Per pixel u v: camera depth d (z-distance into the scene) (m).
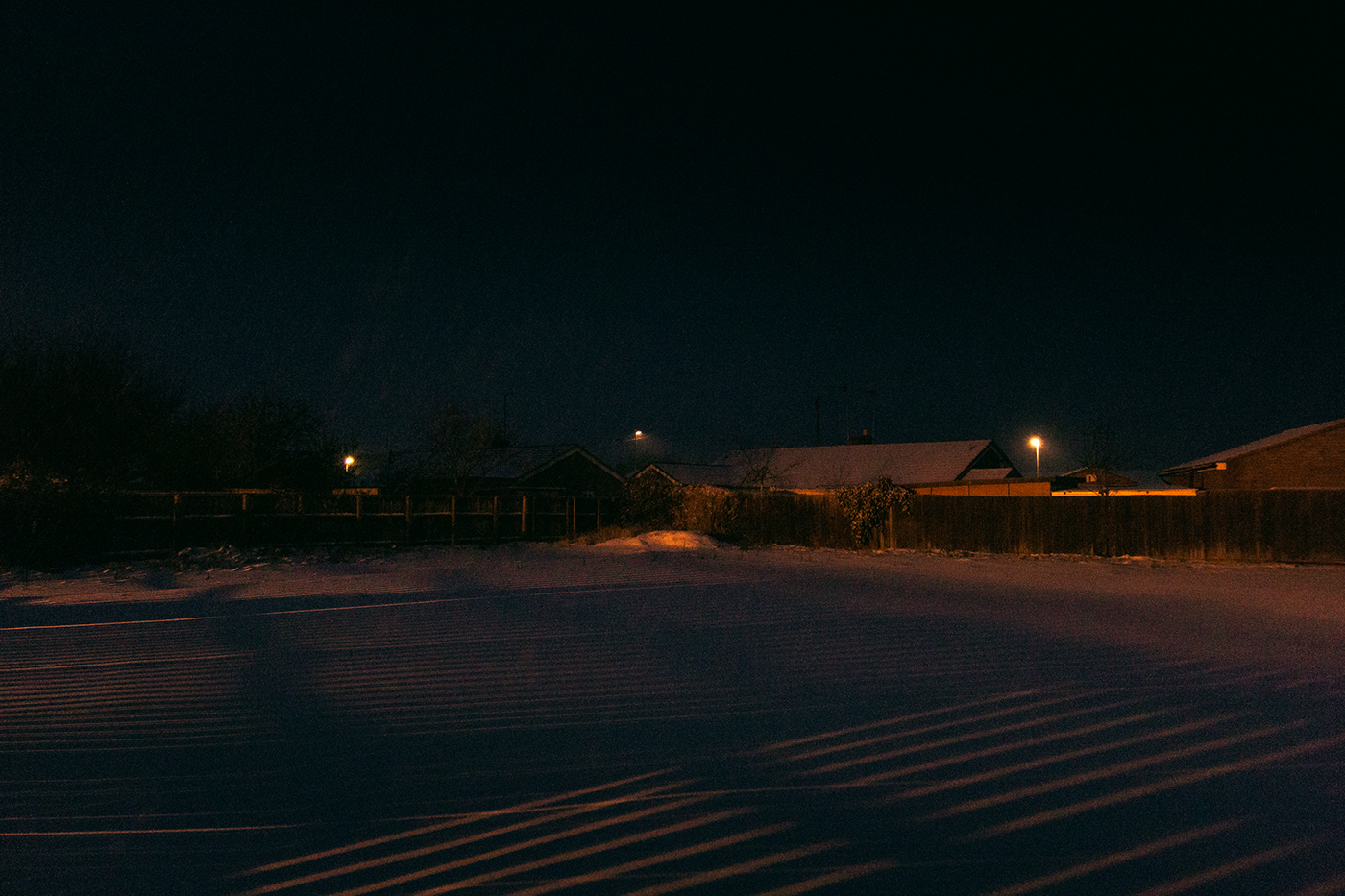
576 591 12.91
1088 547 21.81
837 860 3.25
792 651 7.71
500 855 3.37
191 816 3.84
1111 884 3.01
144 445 25.42
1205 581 15.16
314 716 5.53
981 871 3.13
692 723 5.30
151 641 8.45
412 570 16.55
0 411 22.44
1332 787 3.99
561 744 4.89
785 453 46.59
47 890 3.10
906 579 15.06
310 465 29.25
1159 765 4.34
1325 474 27.08
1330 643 8.14
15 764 4.58
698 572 16.09
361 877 3.18
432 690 6.23
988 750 4.64
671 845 3.42
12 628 9.32
